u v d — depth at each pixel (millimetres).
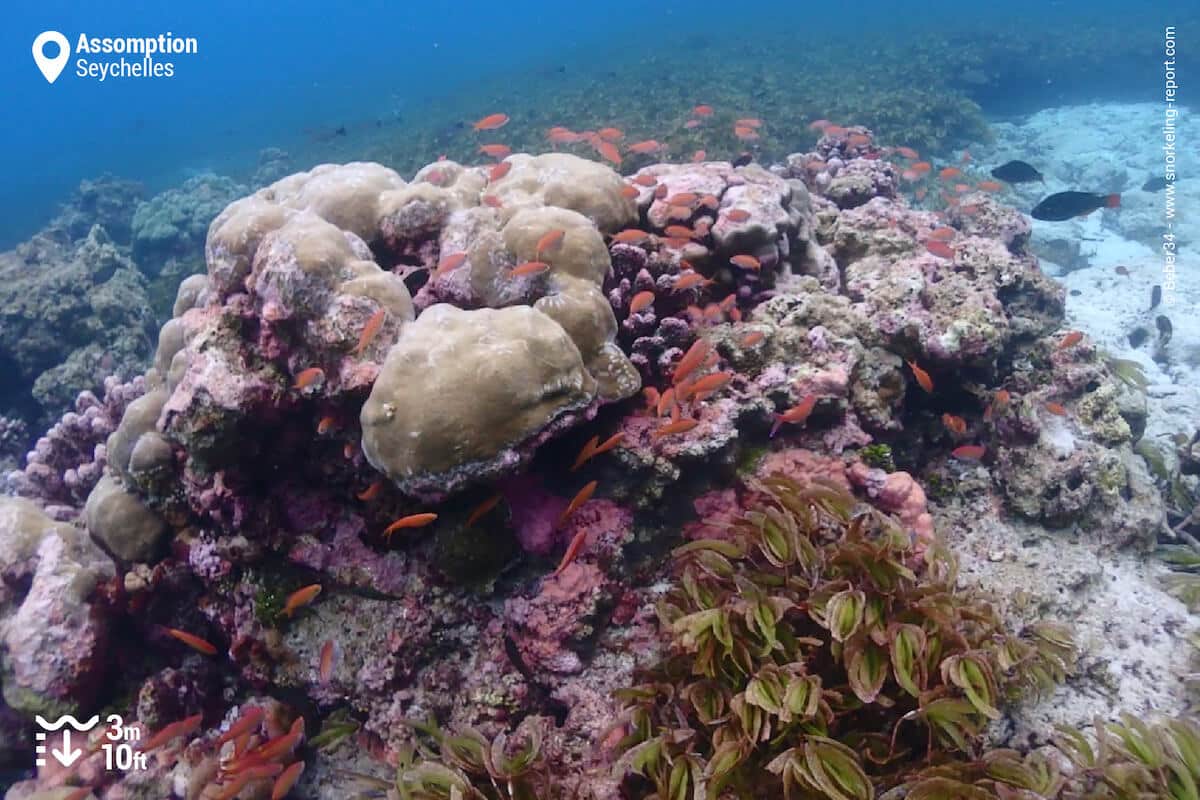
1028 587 4395
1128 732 3328
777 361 4617
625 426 4184
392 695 4219
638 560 4211
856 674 3146
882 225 6379
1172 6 37188
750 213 4945
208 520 4535
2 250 27469
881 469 4449
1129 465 5340
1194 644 4121
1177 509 5809
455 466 3447
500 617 4188
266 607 4402
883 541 3510
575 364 3742
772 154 16281
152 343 11734
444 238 4734
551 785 3398
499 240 4418
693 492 4293
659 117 20547
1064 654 3908
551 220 4426
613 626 4102
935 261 5867
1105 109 21766
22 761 4594
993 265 6031
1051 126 20984
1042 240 13188
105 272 11711
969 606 3535
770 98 22359
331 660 4312
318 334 3945
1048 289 6637
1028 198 15312
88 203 20969
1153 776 3127
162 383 5387
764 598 3428
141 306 11531
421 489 3514
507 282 4324
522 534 4117
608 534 4082
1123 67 24516
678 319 4594
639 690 3562
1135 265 11312
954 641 3305
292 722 4453
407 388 3508
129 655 4859
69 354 10664
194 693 4699
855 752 3033
